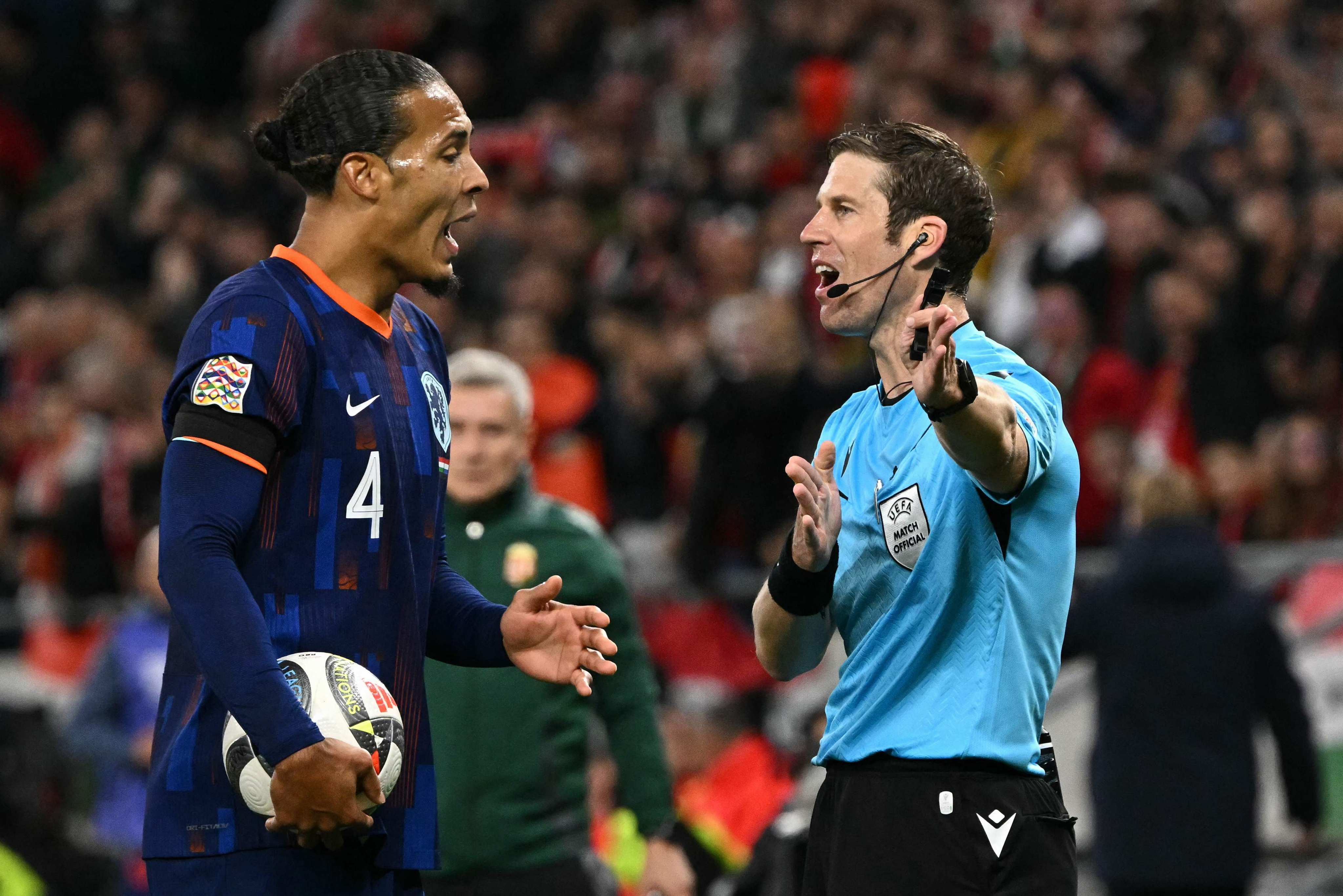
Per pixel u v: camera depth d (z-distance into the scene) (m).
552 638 10.41
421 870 10.38
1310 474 26.03
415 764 9.98
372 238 9.94
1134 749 20.05
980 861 10.20
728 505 27.47
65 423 33.12
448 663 11.67
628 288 36.62
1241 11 36.69
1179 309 28.30
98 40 51.97
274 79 49.84
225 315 9.52
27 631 30.67
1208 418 27.84
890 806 10.38
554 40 46.34
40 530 32.16
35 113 50.78
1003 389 9.88
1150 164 33.19
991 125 36.66
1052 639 10.53
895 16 41.16
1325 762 24.09
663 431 31.75
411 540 10.11
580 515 16.55
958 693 10.30
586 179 39.91
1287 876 24.08
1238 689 19.95
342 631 9.68
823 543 10.71
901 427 10.66
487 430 16.06
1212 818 19.75
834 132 38.78
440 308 35.44
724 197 38.03
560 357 33.72
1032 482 9.95
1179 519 20.44
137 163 47.91
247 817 9.44
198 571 8.96
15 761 21.23
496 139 41.84
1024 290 31.36
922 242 10.70
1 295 44.44
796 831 16.38
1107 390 27.56
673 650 26.48
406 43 48.78
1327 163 32.47
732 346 29.17
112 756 22.69
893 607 10.50
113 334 36.12
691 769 21.05
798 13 41.03
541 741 15.70
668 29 44.56
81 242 43.75
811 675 26.22
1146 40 36.81
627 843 20.98
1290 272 28.98
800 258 33.69
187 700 9.66
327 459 9.69
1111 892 20.38
